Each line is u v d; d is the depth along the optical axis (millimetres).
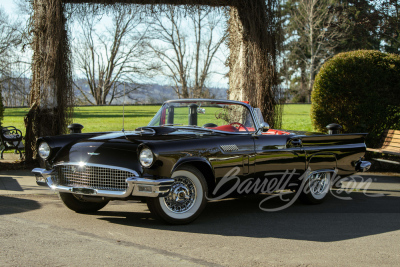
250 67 9359
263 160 5371
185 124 5742
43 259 3316
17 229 4199
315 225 4891
